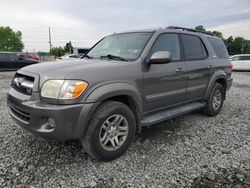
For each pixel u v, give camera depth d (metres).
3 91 8.10
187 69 4.25
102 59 3.66
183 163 3.10
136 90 3.29
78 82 2.74
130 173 2.85
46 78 2.80
